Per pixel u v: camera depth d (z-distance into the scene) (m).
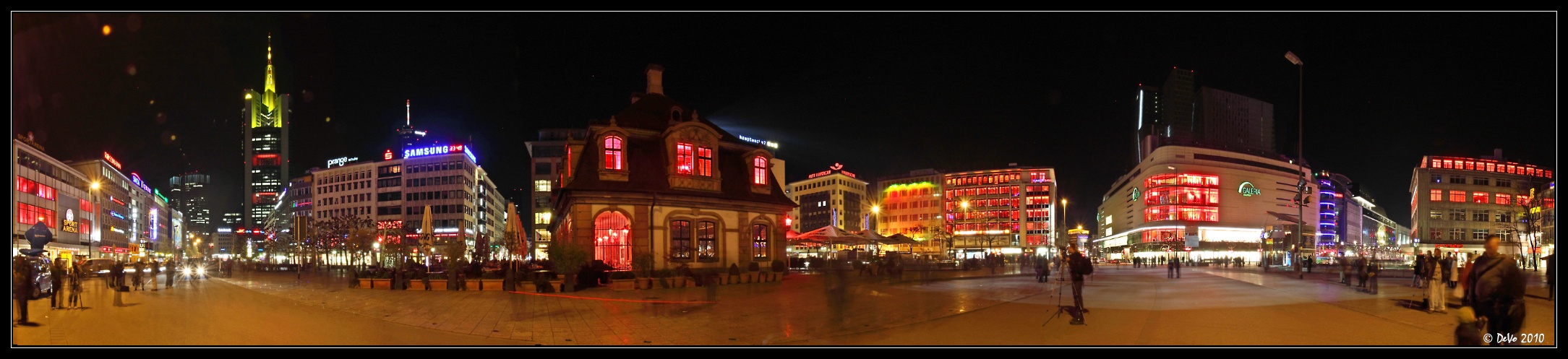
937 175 166.38
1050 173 158.00
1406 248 118.31
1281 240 77.06
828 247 50.78
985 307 17.28
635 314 16.22
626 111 36.56
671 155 34.19
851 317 15.18
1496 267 8.60
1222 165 136.00
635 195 32.38
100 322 15.09
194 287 31.75
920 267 52.16
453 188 132.75
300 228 42.84
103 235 95.88
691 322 14.51
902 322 14.17
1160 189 135.38
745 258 35.25
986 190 160.62
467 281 26.19
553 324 14.49
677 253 33.28
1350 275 27.05
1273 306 17.52
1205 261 105.75
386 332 13.30
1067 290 24.28
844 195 163.38
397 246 73.38
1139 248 140.75
